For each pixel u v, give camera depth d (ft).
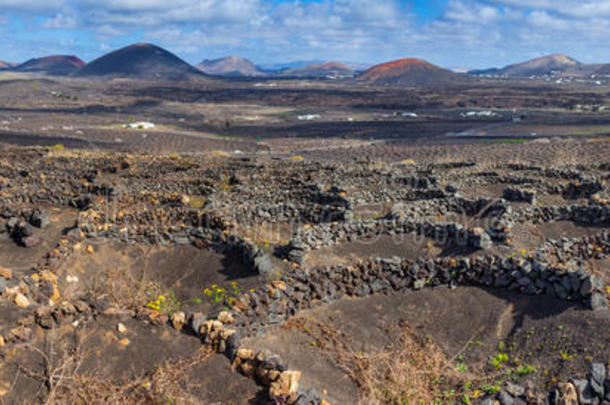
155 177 127.95
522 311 46.44
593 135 296.30
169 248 64.54
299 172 129.18
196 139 338.54
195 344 39.81
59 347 38.52
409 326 47.32
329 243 67.41
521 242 71.00
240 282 55.93
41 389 34.60
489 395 35.76
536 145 217.36
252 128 470.80
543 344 41.22
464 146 239.91
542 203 98.73
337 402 35.83
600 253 63.77
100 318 42.01
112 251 64.08
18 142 283.59
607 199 84.89
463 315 47.93
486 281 51.72
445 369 40.60
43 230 74.69
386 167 139.54
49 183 111.45
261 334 44.24
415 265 53.36
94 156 167.53
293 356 41.45
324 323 47.26
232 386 35.50
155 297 51.88
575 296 44.75
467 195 107.04
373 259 53.98
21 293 44.42
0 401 33.12
